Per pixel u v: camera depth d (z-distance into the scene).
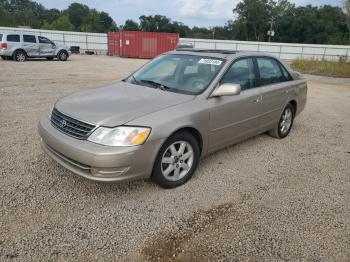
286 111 5.92
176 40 34.97
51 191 3.63
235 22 97.44
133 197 3.61
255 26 93.12
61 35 38.72
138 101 3.81
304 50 46.81
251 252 2.85
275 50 46.69
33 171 4.07
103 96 4.02
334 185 4.19
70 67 17.52
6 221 3.05
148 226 3.12
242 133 4.77
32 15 99.19
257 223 3.26
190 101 3.92
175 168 3.81
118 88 4.39
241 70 4.72
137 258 2.71
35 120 6.30
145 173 3.47
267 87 5.16
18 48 19.64
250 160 4.86
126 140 3.28
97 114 3.47
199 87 4.21
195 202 3.59
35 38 20.42
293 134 6.36
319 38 83.38
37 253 2.69
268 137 6.03
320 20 83.94
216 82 4.24
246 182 4.14
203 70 4.46
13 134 5.38
